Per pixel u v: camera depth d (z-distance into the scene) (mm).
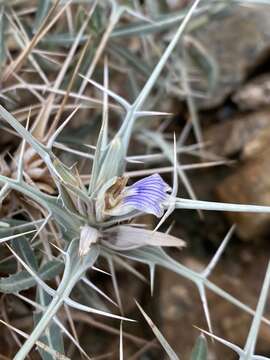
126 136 210
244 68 389
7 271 237
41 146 192
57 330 207
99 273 329
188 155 372
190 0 340
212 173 371
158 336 188
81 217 202
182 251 354
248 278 349
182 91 336
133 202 191
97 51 263
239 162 368
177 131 381
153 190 190
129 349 319
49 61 285
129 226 205
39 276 212
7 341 266
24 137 190
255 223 355
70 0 260
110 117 331
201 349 197
